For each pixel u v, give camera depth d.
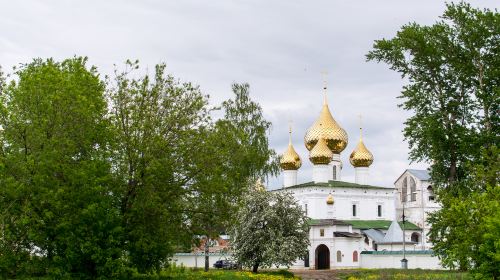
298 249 67.38
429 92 57.97
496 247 29.89
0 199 36.00
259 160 79.75
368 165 124.31
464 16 56.56
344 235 101.00
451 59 57.09
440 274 55.38
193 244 44.28
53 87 37.72
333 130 122.62
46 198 35.19
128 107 41.25
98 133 38.94
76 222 36.97
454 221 35.94
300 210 69.94
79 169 36.41
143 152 40.22
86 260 38.84
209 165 42.38
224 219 43.91
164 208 40.03
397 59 58.44
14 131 36.75
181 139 41.97
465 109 57.22
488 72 55.53
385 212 116.81
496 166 40.88
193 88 43.62
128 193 40.47
